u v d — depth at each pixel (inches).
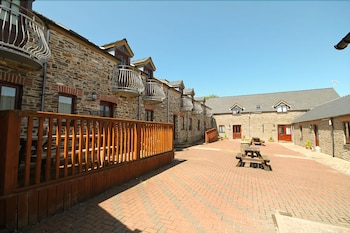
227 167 270.8
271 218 113.4
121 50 302.7
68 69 205.2
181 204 130.1
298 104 912.9
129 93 287.0
